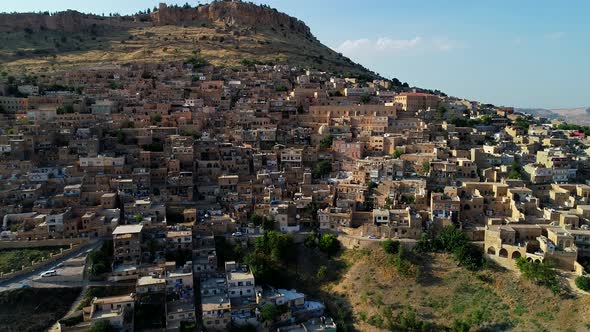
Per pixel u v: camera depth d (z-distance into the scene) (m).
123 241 174.12
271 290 174.50
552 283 161.38
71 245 180.50
